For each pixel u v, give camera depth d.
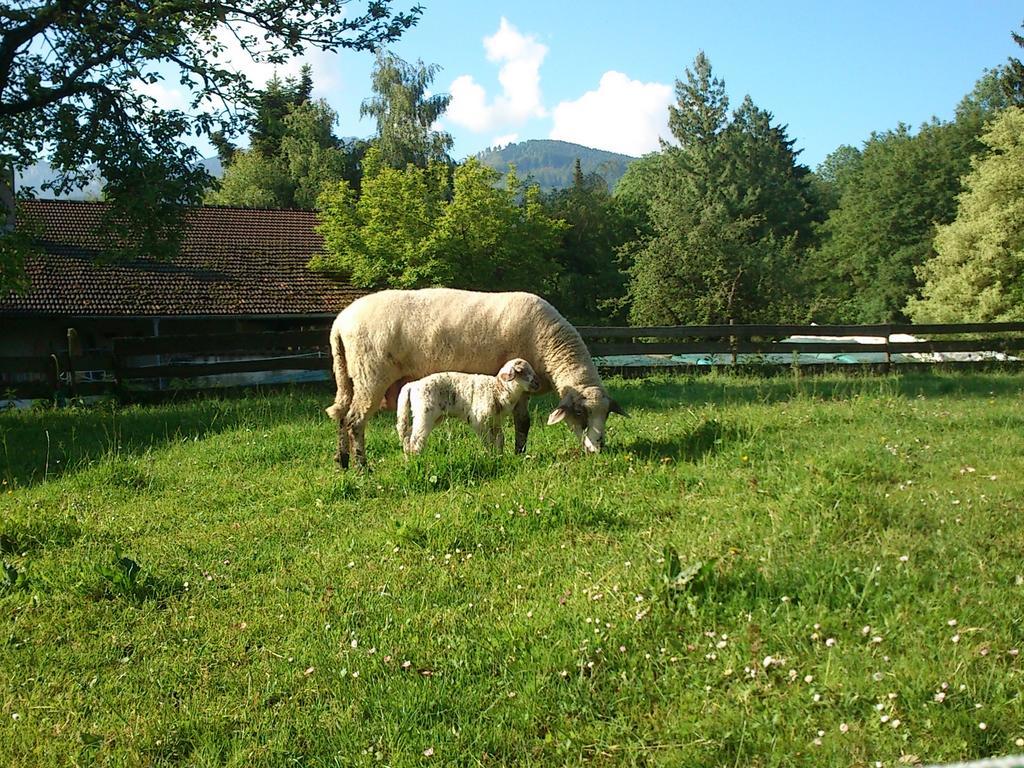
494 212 26.78
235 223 29.61
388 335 8.56
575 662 3.79
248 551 5.89
